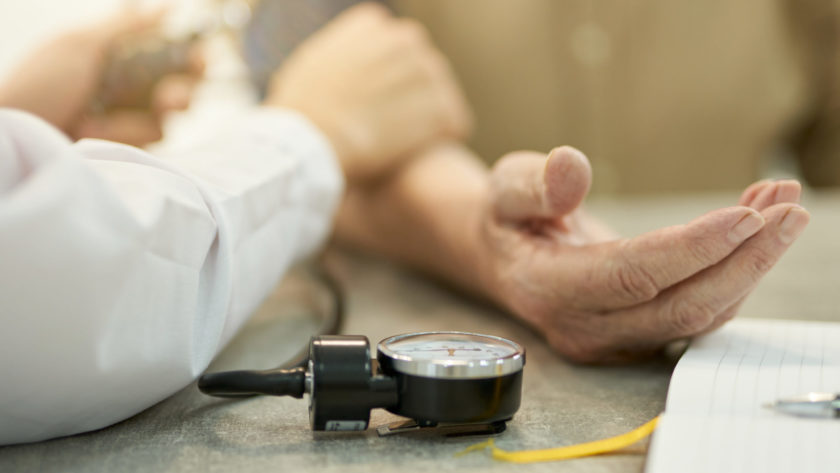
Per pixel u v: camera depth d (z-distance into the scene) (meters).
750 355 0.58
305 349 0.62
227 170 0.59
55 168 0.45
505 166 0.66
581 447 0.51
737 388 0.53
